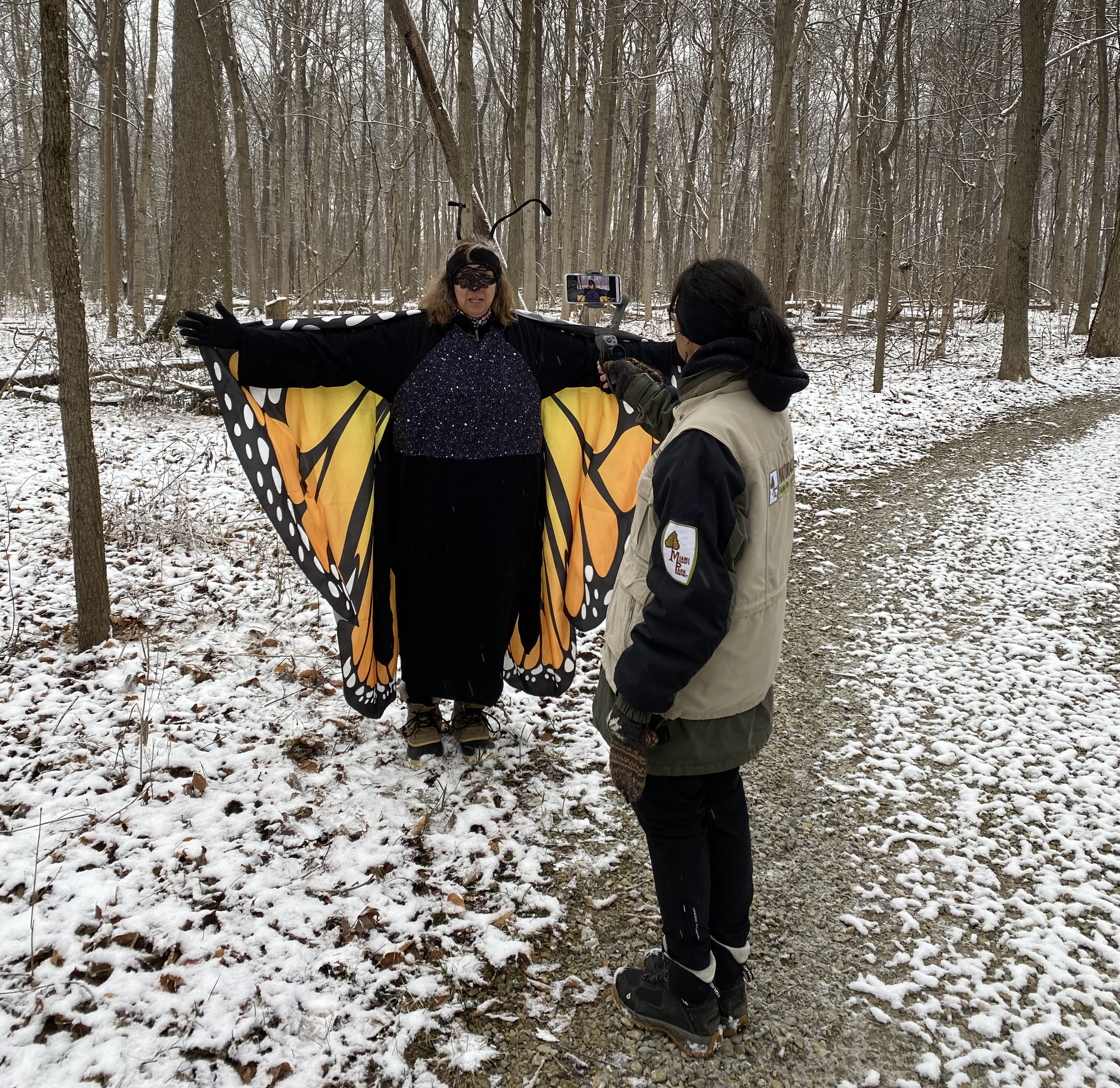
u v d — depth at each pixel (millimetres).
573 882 2650
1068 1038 2166
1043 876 2803
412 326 2934
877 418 11016
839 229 40469
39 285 24062
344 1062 1977
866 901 2668
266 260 28484
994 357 16625
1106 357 16812
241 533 5492
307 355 2768
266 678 3717
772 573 1845
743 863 2039
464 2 5520
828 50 23250
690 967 2006
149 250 31812
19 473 6301
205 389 8859
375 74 24297
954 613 5102
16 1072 1865
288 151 26875
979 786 3332
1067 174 26906
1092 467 8773
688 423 1771
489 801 2986
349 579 3043
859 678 4250
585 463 3295
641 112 26266
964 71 20141
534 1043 2078
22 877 2426
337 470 3016
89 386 3586
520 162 10469
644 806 1971
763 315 1769
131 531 5199
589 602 3320
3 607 4125
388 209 26203
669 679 1662
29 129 21719
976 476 8453
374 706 3193
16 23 19781
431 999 2166
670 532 1668
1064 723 3812
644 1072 2018
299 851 2656
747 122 28172
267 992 2129
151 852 2578
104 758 3020
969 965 2396
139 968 2180
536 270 19109
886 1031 2174
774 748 3568
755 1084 2002
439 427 2900
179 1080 1896
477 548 2967
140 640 3943
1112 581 5633
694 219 28125
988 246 25250
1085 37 22359
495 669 3109
